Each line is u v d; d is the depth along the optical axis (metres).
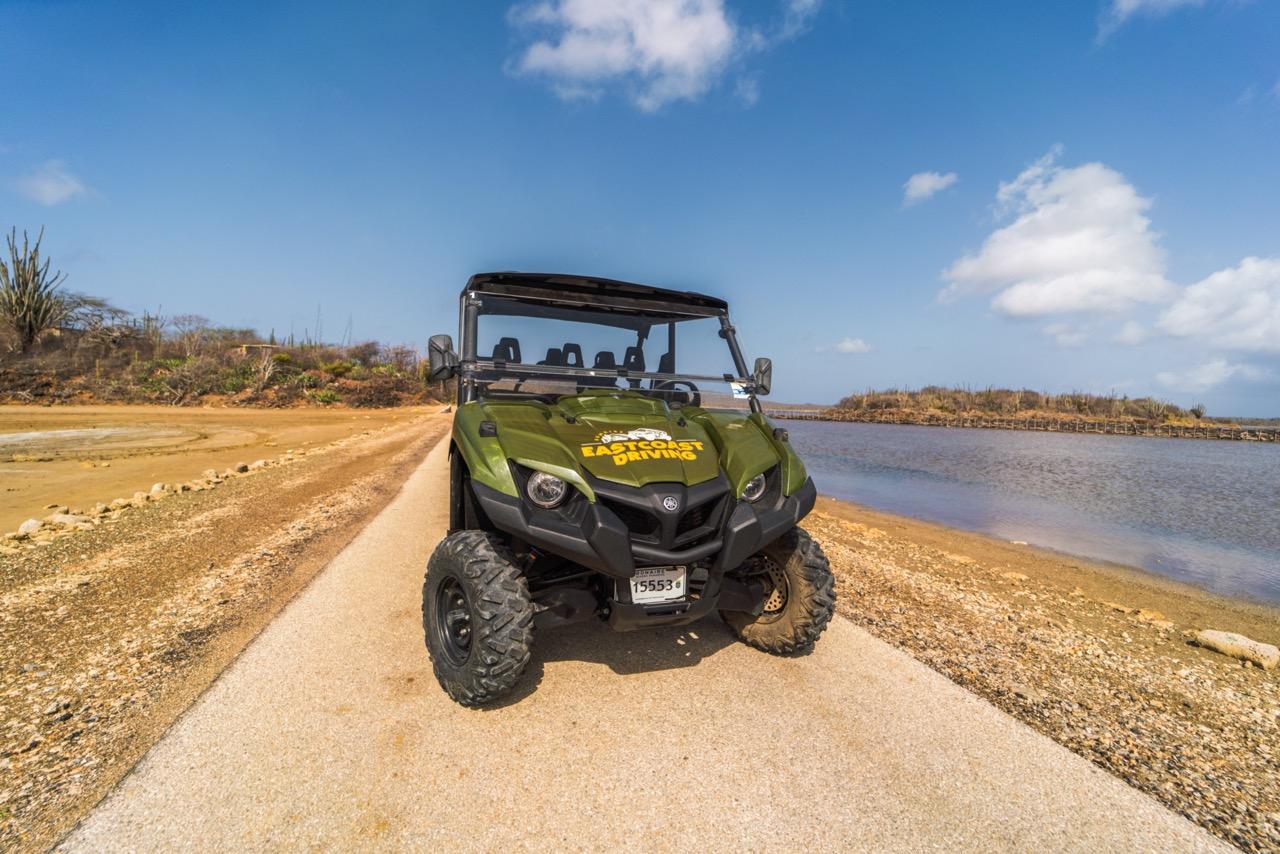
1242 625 5.80
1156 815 2.49
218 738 2.75
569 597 3.04
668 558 2.90
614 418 3.46
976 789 2.60
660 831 2.30
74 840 2.13
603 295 4.31
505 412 3.44
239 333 46.88
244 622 4.06
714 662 3.66
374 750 2.71
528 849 2.19
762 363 4.35
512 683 2.92
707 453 3.28
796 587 3.55
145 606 4.29
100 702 3.03
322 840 2.18
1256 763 2.93
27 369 32.66
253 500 8.23
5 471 11.52
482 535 3.13
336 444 17.33
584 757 2.72
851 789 2.57
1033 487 15.54
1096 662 4.06
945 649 4.07
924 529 10.08
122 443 16.83
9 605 4.29
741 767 2.69
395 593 4.67
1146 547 9.13
